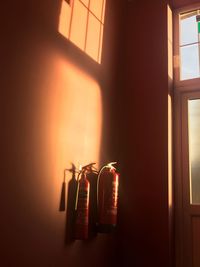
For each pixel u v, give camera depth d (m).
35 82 1.79
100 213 2.16
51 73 1.93
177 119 2.79
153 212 2.47
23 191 1.64
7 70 1.61
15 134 1.62
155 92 2.72
